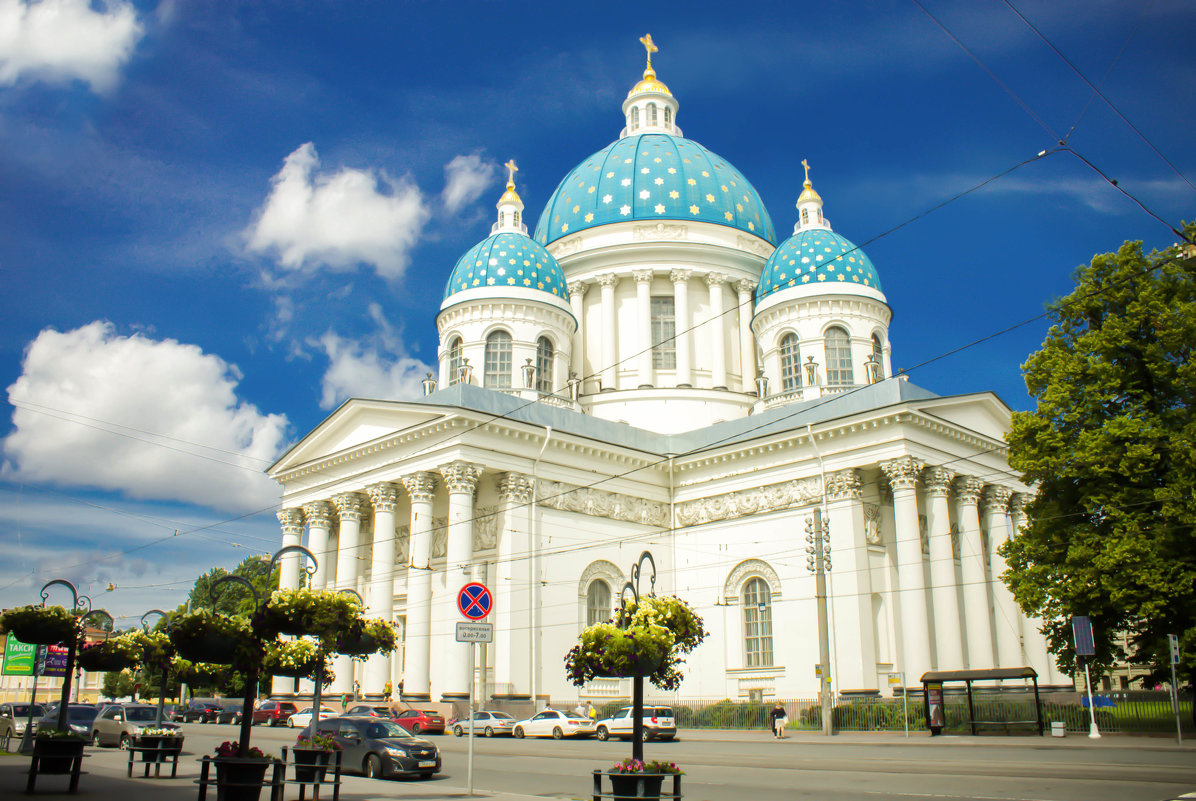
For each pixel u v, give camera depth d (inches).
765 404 2544.3
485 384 2508.6
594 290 2876.5
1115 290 1679.4
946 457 2078.0
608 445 2253.9
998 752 1299.2
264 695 3169.3
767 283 2667.3
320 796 874.1
